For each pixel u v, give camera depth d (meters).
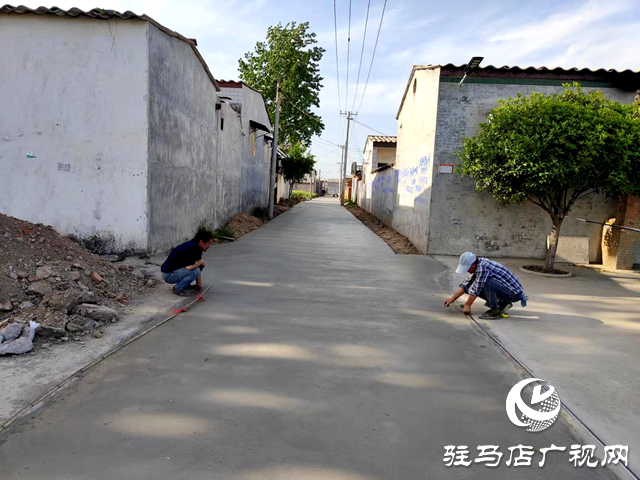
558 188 8.08
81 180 7.86
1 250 4.95
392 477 2.47
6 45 7.70
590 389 3.63
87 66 7.69
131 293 5.70
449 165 9.95
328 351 4.25
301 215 22.94
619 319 5.64
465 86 9.72
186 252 5.82
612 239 9.41
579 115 7.48
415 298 6.40
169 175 8.86
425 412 3.19
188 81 9.73
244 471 2.46
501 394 3.51
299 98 33.50
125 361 3.80
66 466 2.44
